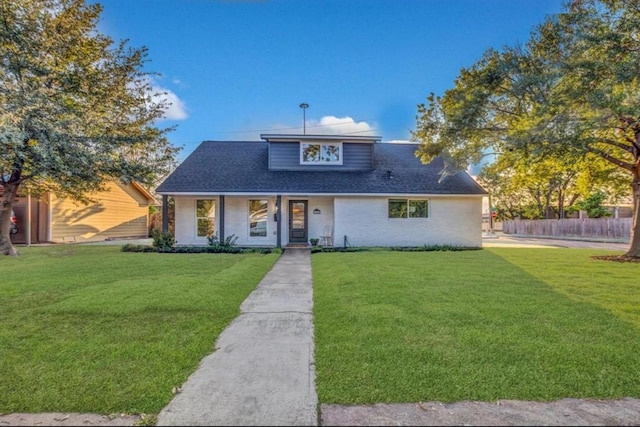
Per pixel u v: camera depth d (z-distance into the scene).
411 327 3.78
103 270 7.43
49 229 15.16
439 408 2.32
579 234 22.12
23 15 9.06
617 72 6.83
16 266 7.97
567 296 5.11
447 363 2.92
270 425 2.13
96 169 9.83
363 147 15.13
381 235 14.02
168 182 13.26
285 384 2.62
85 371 2.80
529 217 30.38
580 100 7.47
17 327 3.77
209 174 13.97
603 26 7.73
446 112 11.03
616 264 8.45
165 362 2.98
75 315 4.18
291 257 10.45
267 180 13.81
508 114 10.44
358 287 5.77
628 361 2.94
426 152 12.22
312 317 4.30
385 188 13.79
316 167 14.86
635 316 4.12
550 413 2.26
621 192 15.12
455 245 14.20
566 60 7.93
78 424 2.15
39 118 8.38
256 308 4.73
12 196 10.48
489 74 9.48
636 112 6.77
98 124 10.01
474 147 11.16
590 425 2.14
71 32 9.98
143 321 4.01
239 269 7.68
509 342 3.33
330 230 14.41
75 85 9.74
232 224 14.17
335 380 2.67
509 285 5.90
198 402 2.38
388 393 2.49
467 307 4.52
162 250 11.73
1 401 2.38
